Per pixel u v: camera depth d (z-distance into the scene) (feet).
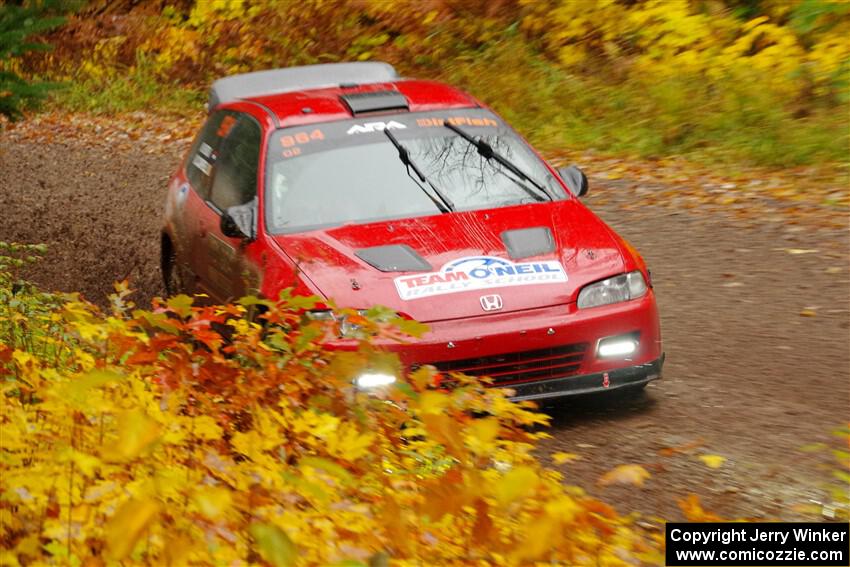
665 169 80.64
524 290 38.22
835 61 88.53
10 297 39.14
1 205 86.63
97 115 123.34
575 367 38.22
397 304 37.27
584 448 36.35
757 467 33.47
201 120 116.57
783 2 101.55
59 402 17.90
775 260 57.77
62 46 133.28
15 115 60.85
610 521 22.43
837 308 49.90
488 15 117.29
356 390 24.16
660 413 39.19
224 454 22.03
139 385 20.70
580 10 109.09
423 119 48.55
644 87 97.09
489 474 24.73
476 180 45.50
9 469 17.89
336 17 125.39
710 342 46.98
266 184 44.57
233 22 133.28
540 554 15.78
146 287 63.93
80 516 16.28
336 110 48.83
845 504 29.91
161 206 84.38
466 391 26.58
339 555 16.93
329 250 40.16
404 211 43.55
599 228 42.50
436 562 18.95
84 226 78.74
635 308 38.86
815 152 77.92
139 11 142.61
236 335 26.14
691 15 106.22
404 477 24.00
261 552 15.06
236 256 43.29
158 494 16.34
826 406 38.83
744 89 89.25
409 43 119.55
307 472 18.71
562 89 101.24
